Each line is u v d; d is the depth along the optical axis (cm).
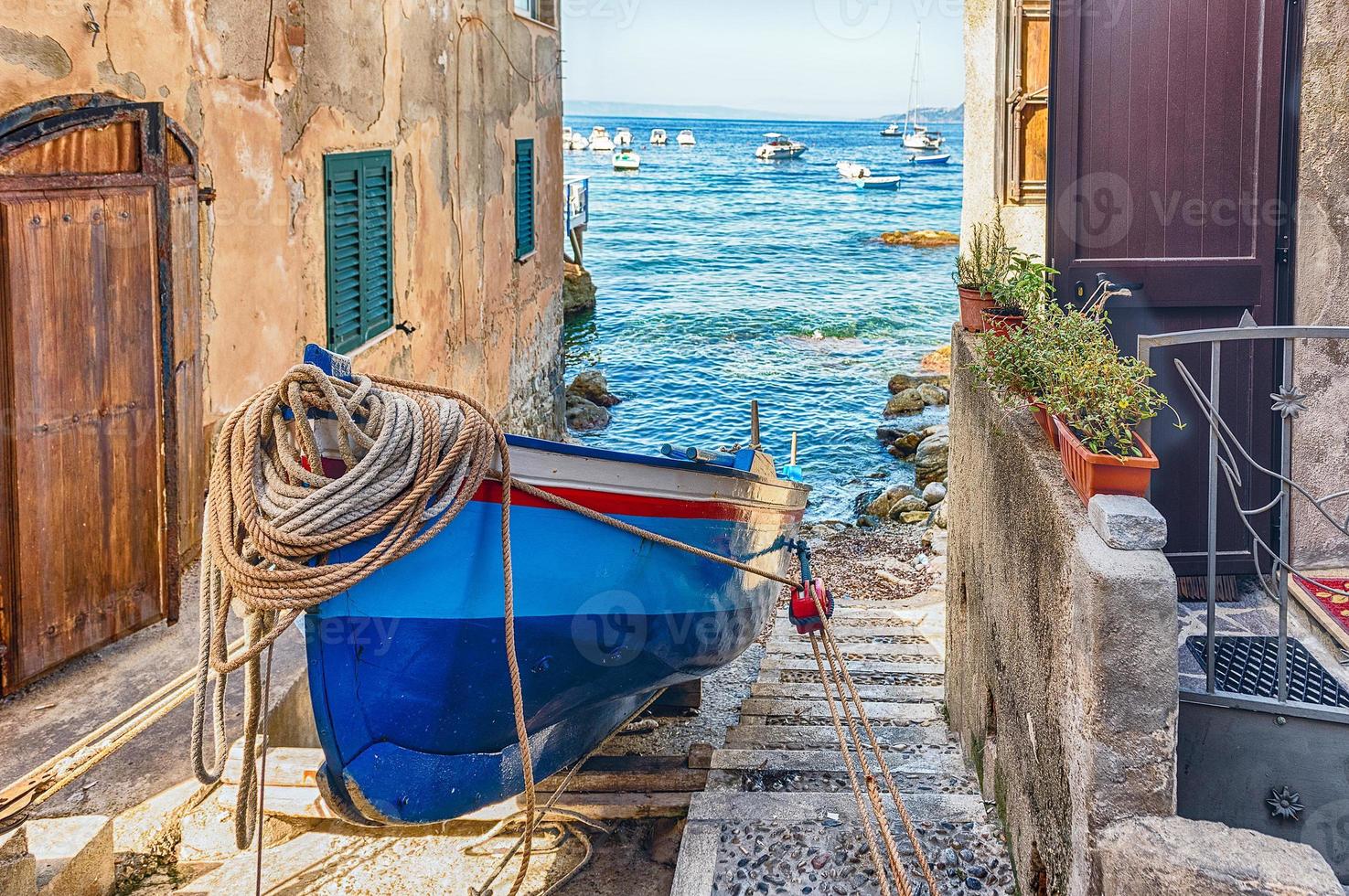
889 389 2212
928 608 945
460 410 362
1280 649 320
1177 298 530
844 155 10850
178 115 620
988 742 448
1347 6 505
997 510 423
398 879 435
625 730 634
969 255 649
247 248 690
